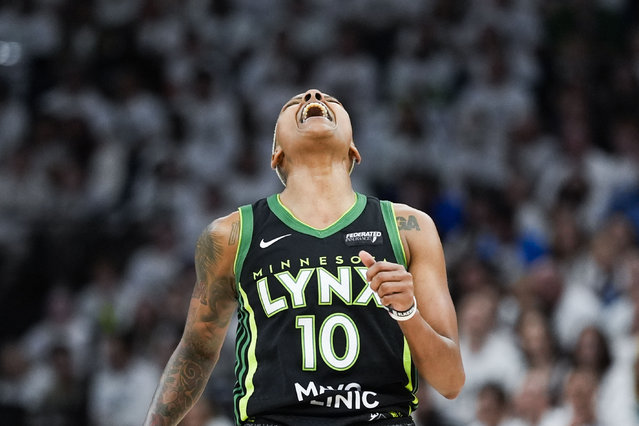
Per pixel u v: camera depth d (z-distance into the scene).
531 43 21.45
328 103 5.97
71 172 19.64
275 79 20.97
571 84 20.47
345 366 5.33
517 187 17.22
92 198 19.52
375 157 19.34
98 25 22.62
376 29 21.94
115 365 15.51
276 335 5.40
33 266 18.98
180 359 6.00
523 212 16.77
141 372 15.34
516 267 15.81
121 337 16.20
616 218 15.07
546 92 20.72
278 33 21.50
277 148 5.99
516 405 12.31
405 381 5.47
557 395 12.80
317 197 5.75
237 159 19.14
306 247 5.56
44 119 20.50
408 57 21.03
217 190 18.55
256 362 5.45
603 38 21.67
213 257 5.75
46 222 19.25
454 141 19.66
